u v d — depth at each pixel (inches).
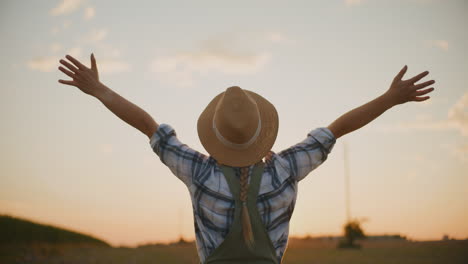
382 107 104.2
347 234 1569.9
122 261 1074.1
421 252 1033.5
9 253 1181.1
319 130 101.2
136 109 104.1
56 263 1051.3
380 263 895.1
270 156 100.3
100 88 105.2
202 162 97.0
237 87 101.4
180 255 1273.4
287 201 95.6
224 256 92.0
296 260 1054.4
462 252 975.6
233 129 95.5
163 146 99.1
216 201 93.1
